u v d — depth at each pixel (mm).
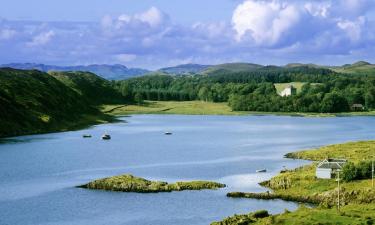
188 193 144000
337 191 133375
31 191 148000
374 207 117750
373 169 141125
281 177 154625
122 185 150125
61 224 118188
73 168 184375
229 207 129750
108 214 125250
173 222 118625
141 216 123312
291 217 108312
